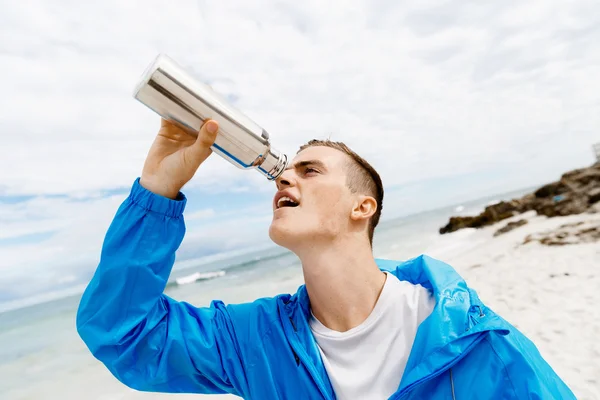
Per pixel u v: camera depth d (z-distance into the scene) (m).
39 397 6.36
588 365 3.61
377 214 2.00
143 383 1.43
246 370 1.54
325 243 1.60
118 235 1.39
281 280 16.70
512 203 20.69
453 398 1.21
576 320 4.72
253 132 1.42
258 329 1.63
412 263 1.93
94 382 6.67
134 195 1.45
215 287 19.28
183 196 1.52
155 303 1.45
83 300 1.37
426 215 57.44
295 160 1.91
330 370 1.45
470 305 1.41
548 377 1.24
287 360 1.51
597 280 6.04
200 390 1.63
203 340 1.54
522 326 4.94
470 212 42.53
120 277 1.35
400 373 1.37
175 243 1.47
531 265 8.13
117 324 1.35
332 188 1.68
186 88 1.28
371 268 1.69
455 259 11.56
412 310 1.50
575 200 15.78
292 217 1.59
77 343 10.99
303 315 1.65
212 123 1.30
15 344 12.31
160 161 1.50
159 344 1.45
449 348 1.25
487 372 1.21
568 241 9.58
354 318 1.58
